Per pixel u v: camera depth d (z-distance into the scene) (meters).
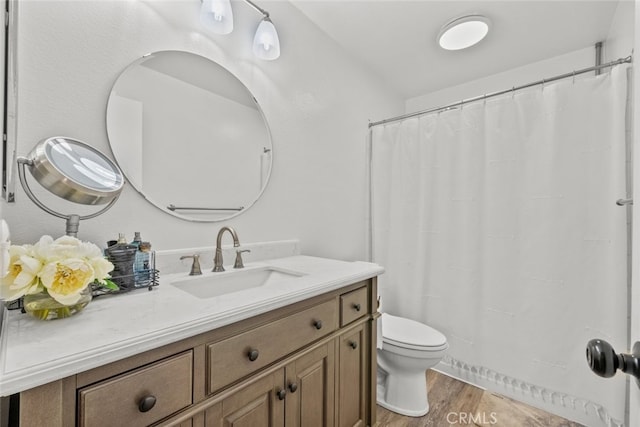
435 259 2.01
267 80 1.60
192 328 0.66
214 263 1.28
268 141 1.60
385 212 2.26
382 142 2.28
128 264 0.91
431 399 1.70
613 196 1.42
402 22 1.85
